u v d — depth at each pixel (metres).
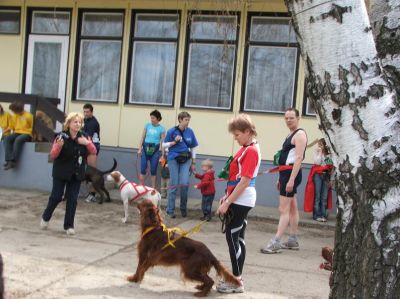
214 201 10.38
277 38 10.43
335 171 2.71
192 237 7.48
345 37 2.55
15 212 8.43
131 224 8.10
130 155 10.95
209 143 10.62
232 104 10.62
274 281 5.58
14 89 11.70
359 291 2.64
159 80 11.07
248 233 8.01
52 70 11.60
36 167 10.43
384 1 2.87
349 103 2.57
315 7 2.57
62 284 5.12
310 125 10.18
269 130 10.37
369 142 2.57
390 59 2.82
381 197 2.57
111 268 5.73
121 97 11.12
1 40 11.73
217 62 10.70
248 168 4.71
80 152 7.09
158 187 10.58
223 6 8.39
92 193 9.75
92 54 11.41
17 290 4.87
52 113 10.34
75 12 11.38
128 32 11.11
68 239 6.95
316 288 5.43
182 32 10.80
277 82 10.47
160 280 5.39
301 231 8.44
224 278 4.87
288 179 6.61
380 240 2.58
